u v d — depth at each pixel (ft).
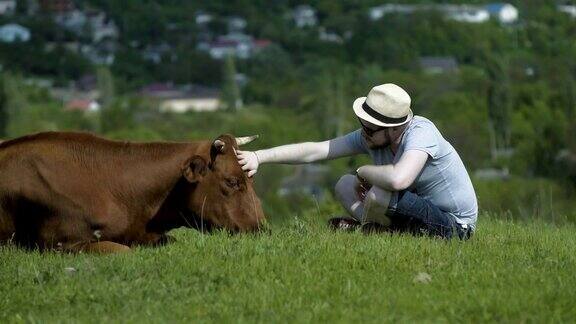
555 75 446.60
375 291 32.24
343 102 438.40
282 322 29.48
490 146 358.02
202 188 40.63
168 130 422.41
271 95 566.77
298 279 33.35
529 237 42.93
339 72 603.26
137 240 41.29
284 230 41.68
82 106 560.20
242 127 404.98
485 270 34.45
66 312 31.09
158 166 40.88
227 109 504.43
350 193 41.57
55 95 635.66
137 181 40.81
